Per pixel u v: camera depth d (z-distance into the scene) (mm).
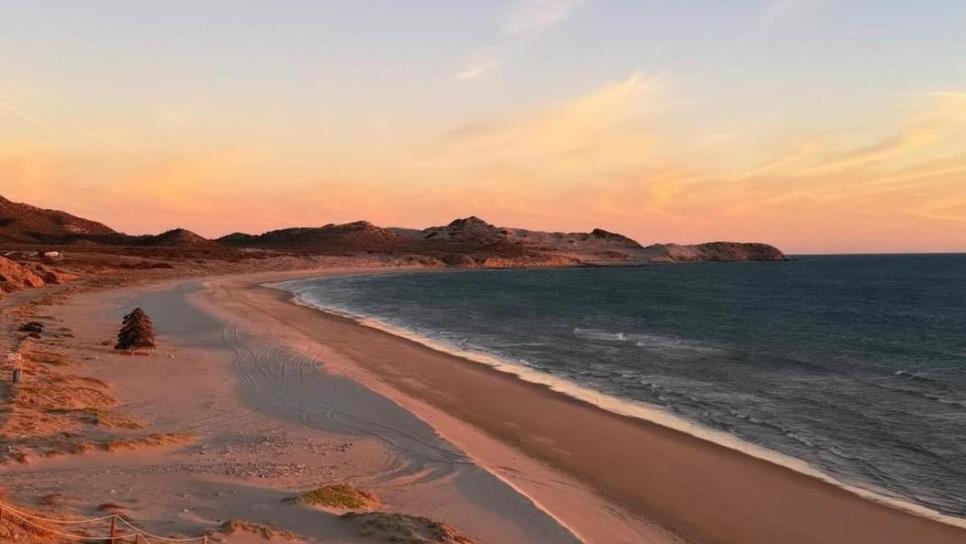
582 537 13227
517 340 43281
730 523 14648
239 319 46906
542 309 65750
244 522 11172
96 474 13953
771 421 23188
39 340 31781
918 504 15969
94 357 29047
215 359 30891
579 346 40719
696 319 57312
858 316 60562
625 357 36625
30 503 11320
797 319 57750
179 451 16719
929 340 44594
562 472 17453
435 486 15289
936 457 19344
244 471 15133
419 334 45719
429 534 11625
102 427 18000
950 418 23625
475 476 16094
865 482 17375
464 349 39000
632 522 14391
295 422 20547
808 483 17219
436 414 22641
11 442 15383
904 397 26953
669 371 32469
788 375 31641
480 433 20781
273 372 28203
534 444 19953
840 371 32750
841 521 14922
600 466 18094
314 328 45875
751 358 36562
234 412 21422
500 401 25500
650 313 62500
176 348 33688
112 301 57188
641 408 24875
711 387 28734
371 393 24609
